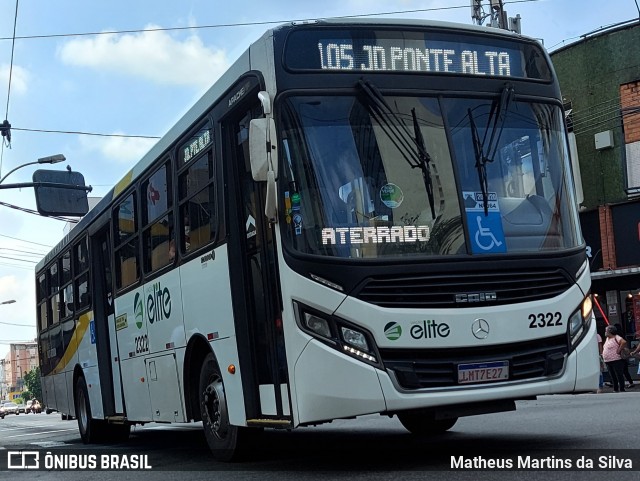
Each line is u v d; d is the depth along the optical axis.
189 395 8.62
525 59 7.42
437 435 9.54
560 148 7.32
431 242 6.54
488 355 6.46
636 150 22.08
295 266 6.41
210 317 7.97
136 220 10.34
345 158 6.64
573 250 6.96
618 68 22.53
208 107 8.04
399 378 6.25
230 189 7.62
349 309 6.27
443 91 6.98
